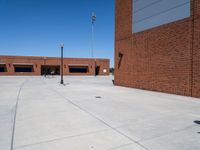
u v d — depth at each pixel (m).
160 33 14.38
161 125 5.94
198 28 11.51
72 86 20.16
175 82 13.09
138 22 16.78
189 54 12.08
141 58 16.45
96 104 9.47
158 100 10.68
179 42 12.78
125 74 18.91
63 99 11.09
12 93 13.98
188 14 12.16
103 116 7.05
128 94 13.29
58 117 6.95
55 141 4.73
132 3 17.56
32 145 4.50
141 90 15.80
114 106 8.93
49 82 26.84
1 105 9.28
